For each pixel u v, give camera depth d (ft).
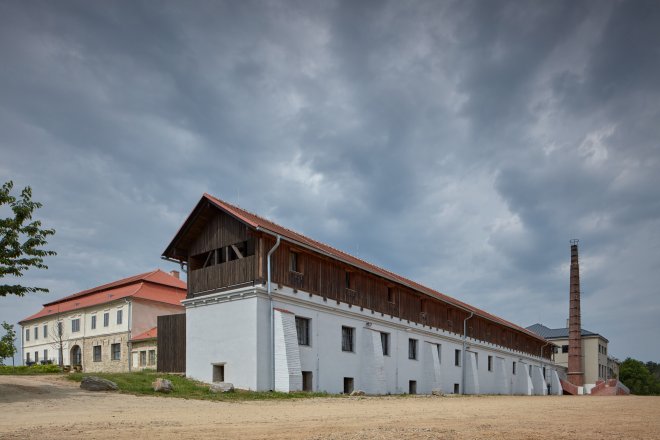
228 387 76.23
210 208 92.43
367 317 107.65
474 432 36.14
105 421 41.63
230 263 89.15
